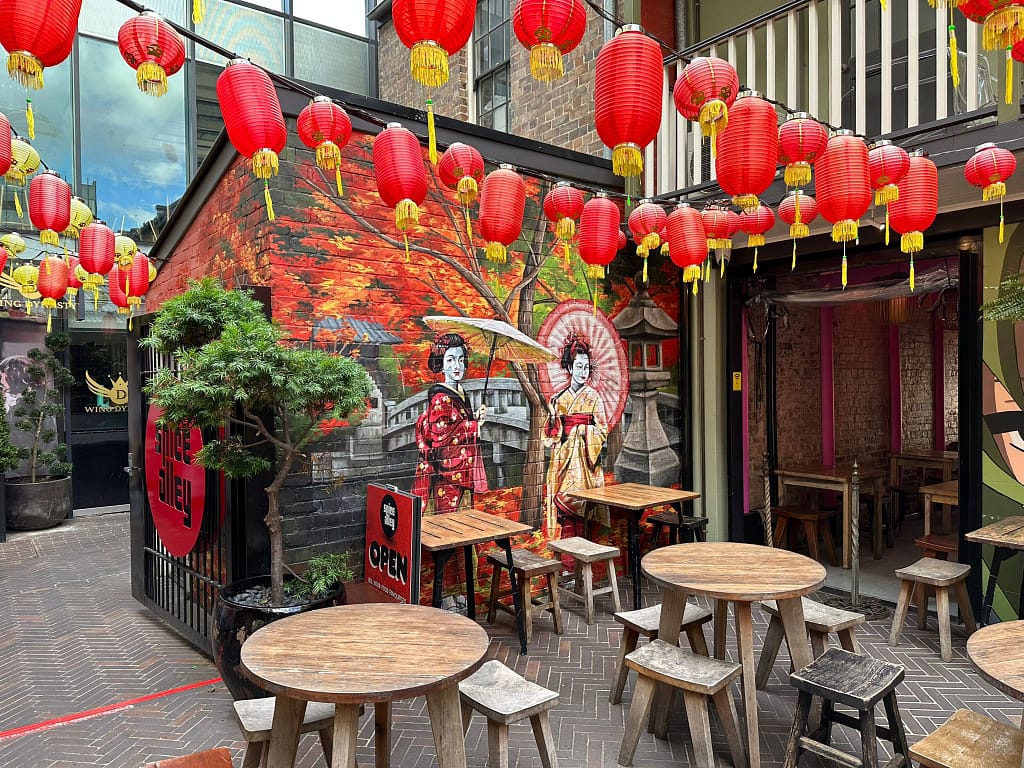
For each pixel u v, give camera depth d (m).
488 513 5.58
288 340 4.52
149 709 3.98
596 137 6.94
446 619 2.91
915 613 5.59
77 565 7.50
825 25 6.51
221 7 10.94
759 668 4.15
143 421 5.75
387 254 5.01
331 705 2.86
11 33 1.90
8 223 9.49
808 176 3.19
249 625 3.64
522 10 2.20
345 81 11.77
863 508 8.33
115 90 10.42
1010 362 5.02
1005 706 3.92
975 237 5.20
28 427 9.42
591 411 6.32
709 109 2.51
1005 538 4.28
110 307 10.59
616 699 3.99
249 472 3.78
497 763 2.77
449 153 3.71
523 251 5.83
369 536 4.72
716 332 6.88
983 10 2.08
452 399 5.36
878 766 3.24
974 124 4.48
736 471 6.93
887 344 8.95
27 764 3.40
